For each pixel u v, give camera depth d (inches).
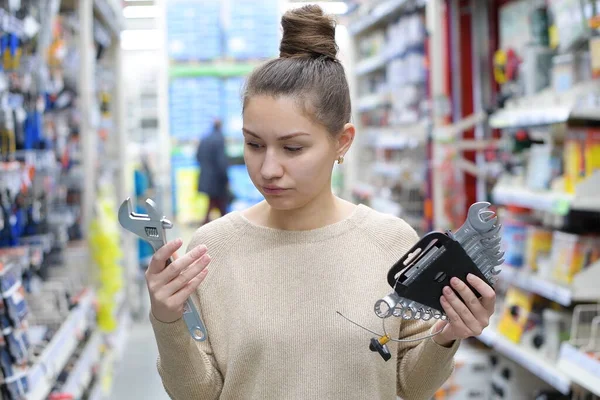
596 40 108.7
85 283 166.1
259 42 431.2
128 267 241.8
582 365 103.7
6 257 108.3
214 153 385.4
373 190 265.9
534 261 129.3
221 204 391.9
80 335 129.7
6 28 99.6
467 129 183.3
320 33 55.3
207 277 58.4
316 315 55.4
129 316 241.0
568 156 114.0
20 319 92.4
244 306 56.1
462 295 50.2
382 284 56.7
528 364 123.0
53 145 152.4
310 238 57.4
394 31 230.7
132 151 461.7
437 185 173.3
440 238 50.1
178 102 433.4
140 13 503.5
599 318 110.7
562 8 119.0
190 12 429.1
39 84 128.0
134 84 504.7
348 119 56.1
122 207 49.8
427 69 187.8
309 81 52.2
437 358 55.8
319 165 53.2
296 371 55.1
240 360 55.6
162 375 56.6
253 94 52.8
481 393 141.3
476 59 182.4
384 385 56.6
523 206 144.4
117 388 174.6
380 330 55.5
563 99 119.9
